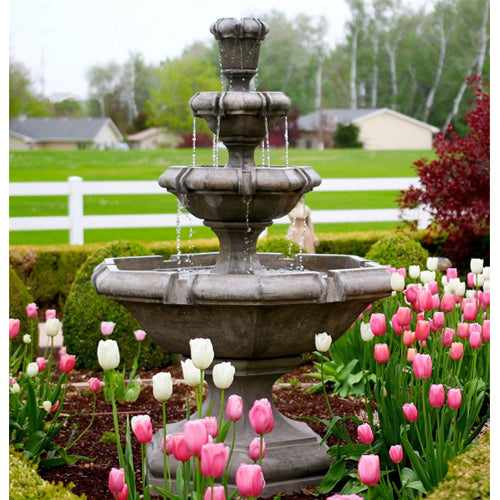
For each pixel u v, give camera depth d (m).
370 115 39.66
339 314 4.01
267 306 3.70
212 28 4.16
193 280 3.74
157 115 39.53
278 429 4.15
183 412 5.18
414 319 4.80
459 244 9.03
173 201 31.81
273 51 39.47
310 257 4.83
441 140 9.09
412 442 3.76
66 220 10.02
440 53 39.38
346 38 39.78
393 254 6.53
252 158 4.23
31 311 4.82
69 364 4.21
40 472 4.07
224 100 3.96
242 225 4.09
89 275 6.42
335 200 32.91
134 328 6.32
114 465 4.20
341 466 3.83
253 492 2.45
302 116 39.94
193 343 2.88
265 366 4.05
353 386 5.36
